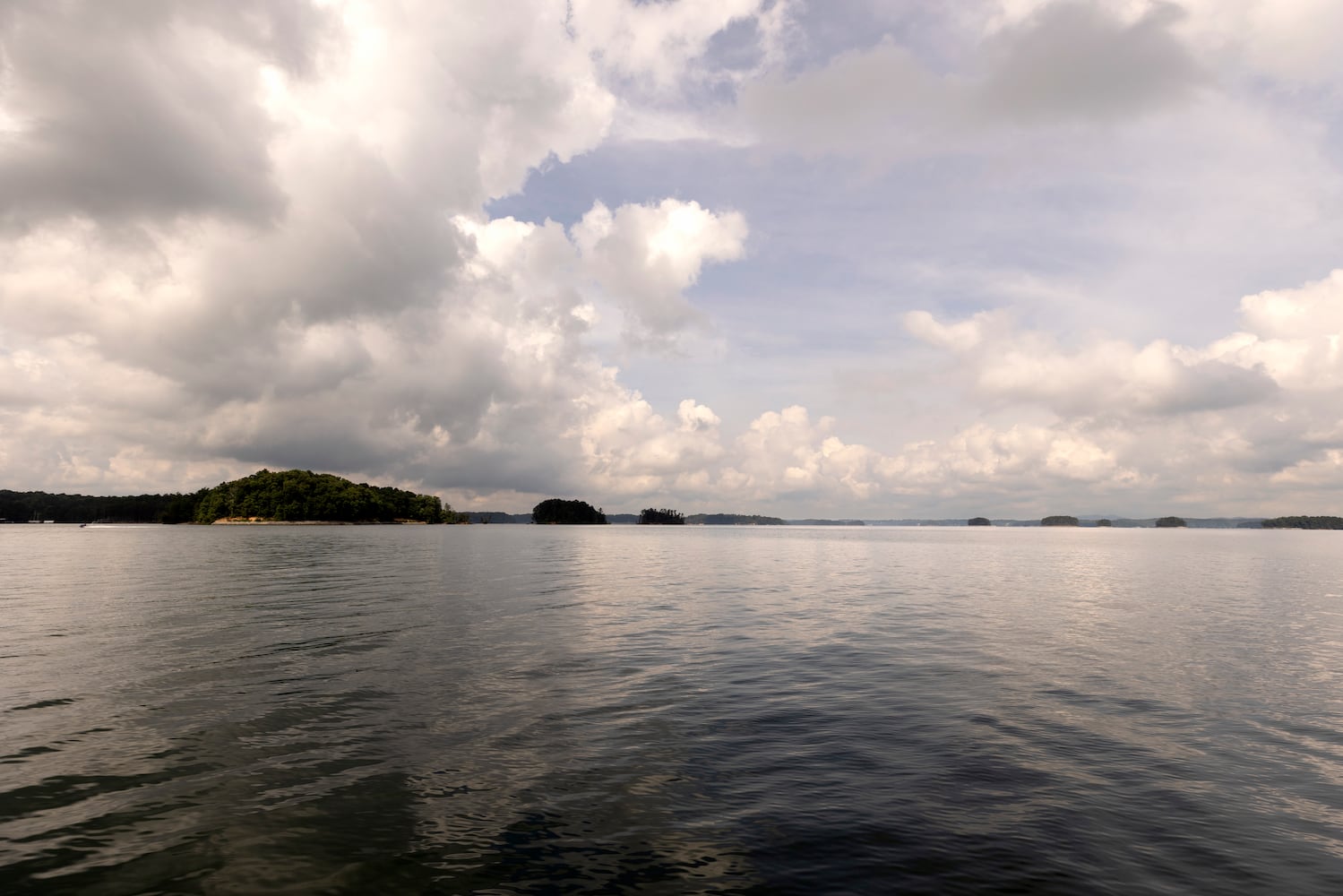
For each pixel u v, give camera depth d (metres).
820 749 10.82
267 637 19.59
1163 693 14.29
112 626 21.33
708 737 11.30
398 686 14.24
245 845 7.58
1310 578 43.28
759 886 6.85
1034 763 10.30
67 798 8.76
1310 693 14.38
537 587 34.09
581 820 8.29
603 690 14.16
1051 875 7.13
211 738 11.01
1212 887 6.96
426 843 7.66
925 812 8.62
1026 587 36.69
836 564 54.91
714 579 40.25
